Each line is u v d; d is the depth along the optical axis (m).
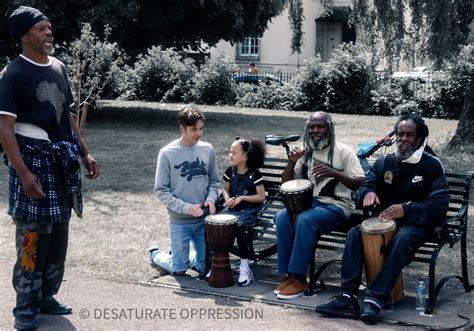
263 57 41.69
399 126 5.75
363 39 15.12
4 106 4.84
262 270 6.69
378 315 5.41
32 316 5.17
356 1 14.83
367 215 5.94
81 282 6.27
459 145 13.60
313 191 6.12
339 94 25.52
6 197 9.68
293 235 5.97
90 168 5.54
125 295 5.95
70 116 5.33
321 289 6.06
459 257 6.95
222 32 19.91
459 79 23.86
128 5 17.02
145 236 7.82
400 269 5.37
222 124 20.09
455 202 6.13
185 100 28.55
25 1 16.61
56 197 5.05
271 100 26.73
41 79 5.00
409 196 5.75
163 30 19.11
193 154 6.54
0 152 13.79
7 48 17.83
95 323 5.32
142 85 29.03
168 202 6.38
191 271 6.60
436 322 5.28
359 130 19.28
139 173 11.66
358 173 6.06
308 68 26.14
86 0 17.14
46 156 5.02
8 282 6.23
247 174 6.60
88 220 8.49
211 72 28.20
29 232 5.04
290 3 16.09
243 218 6.35
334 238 6.29
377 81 25.09
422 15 13.98
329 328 5.20
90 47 13.55
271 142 6.39
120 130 18.00
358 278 5.48
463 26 14.36
